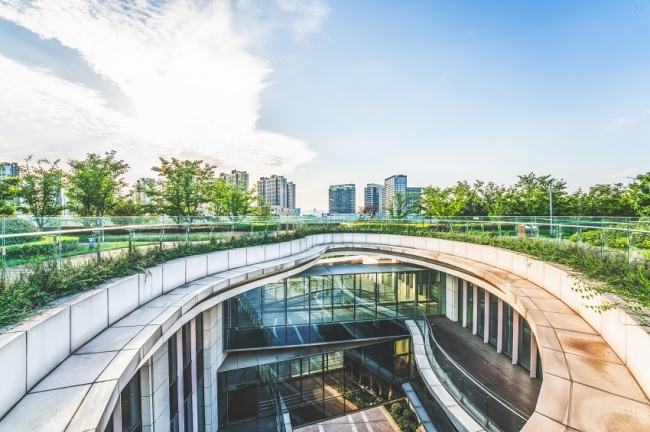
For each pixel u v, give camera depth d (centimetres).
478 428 1015
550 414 412
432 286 2052
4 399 409
